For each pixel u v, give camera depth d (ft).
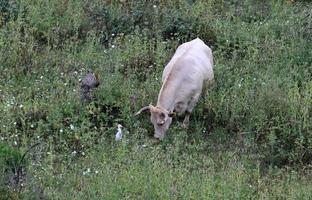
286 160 133.80
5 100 139.85
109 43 166.09
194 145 133.69
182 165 126.93
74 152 127.65
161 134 133.69
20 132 132.36
